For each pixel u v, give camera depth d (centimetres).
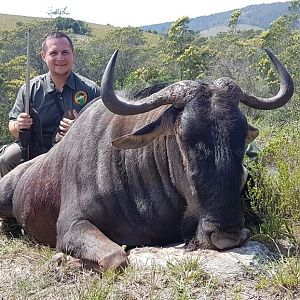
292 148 660
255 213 526
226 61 3656
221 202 420
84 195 490
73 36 7300
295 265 409
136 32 6284
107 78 440
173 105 445
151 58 5591
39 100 664
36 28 5256
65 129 605
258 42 4228
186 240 467
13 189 588
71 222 487
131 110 443
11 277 430
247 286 387
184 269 403
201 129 426
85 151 502
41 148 636
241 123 432
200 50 4319
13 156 654
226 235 426
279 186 554
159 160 471
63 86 671
